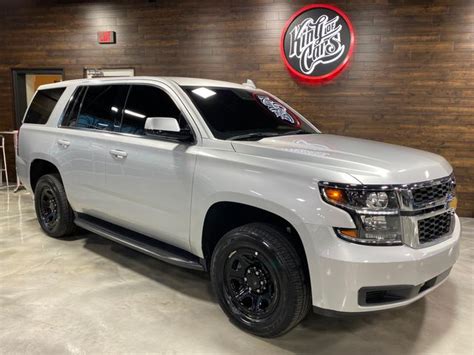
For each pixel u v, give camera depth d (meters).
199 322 2.71
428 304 3.06
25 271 3.47
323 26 6.12
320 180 2.18
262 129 3.15
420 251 2.19
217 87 3.35
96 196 3.58
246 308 2.58
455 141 5.88
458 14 5.62
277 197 2.28
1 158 8.12
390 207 2.15
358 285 2.09
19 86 8.09
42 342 2.42
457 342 2.54
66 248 4.06
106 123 3.52
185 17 6.88
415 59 5.88
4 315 2.73
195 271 3.59
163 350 2.38
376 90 6.09
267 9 6.43
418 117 5.98
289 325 2.36
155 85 3.22
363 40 6.04
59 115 4.04
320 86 6.33
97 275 3.43
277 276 2.33
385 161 2.38
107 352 2.34
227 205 2.65
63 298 2.99
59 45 7.71
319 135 3.26
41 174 4.53
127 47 7.30
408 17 5.82
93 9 7.38
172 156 2.86
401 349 2.46
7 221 5.04
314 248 2.15
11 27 7.93
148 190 3.05
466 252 4.26
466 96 5.75
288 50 6.36
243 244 2.48
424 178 2.33
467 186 5.91
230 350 2.40
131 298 3.03
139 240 3.33
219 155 2.61
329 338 2.56
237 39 6.65
